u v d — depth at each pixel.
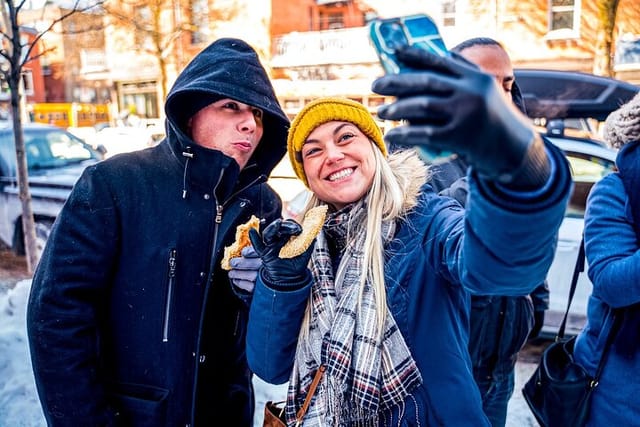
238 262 1.32
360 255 1.20
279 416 1.31
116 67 21.75
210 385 1.52
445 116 0.61
